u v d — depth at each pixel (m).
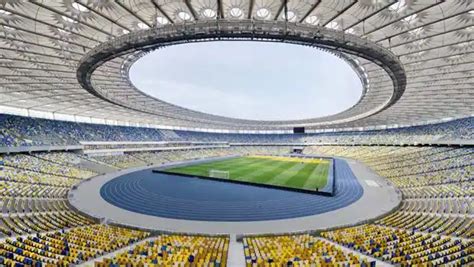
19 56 24.59
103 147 60.69
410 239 17.45
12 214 22.66
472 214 23.27
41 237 17.03
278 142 105.81
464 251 14.14
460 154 48.22
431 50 23.22
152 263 13.30
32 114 53.03
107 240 17.42
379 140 78.62
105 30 20.72
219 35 18.38
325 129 101.06
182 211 26.31
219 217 24.56
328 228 21.22
